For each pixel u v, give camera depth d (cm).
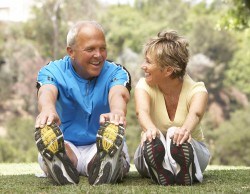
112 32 4344
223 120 4119
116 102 320
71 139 347
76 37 327
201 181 315
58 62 345
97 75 335
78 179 300
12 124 3484
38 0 3900
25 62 3862
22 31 3991
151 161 299
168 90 334
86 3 3922
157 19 4691
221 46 4409
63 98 339
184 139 296
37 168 470
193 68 4247
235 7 1349
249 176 356
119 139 288
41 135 286
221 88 4278
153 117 340
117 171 299
